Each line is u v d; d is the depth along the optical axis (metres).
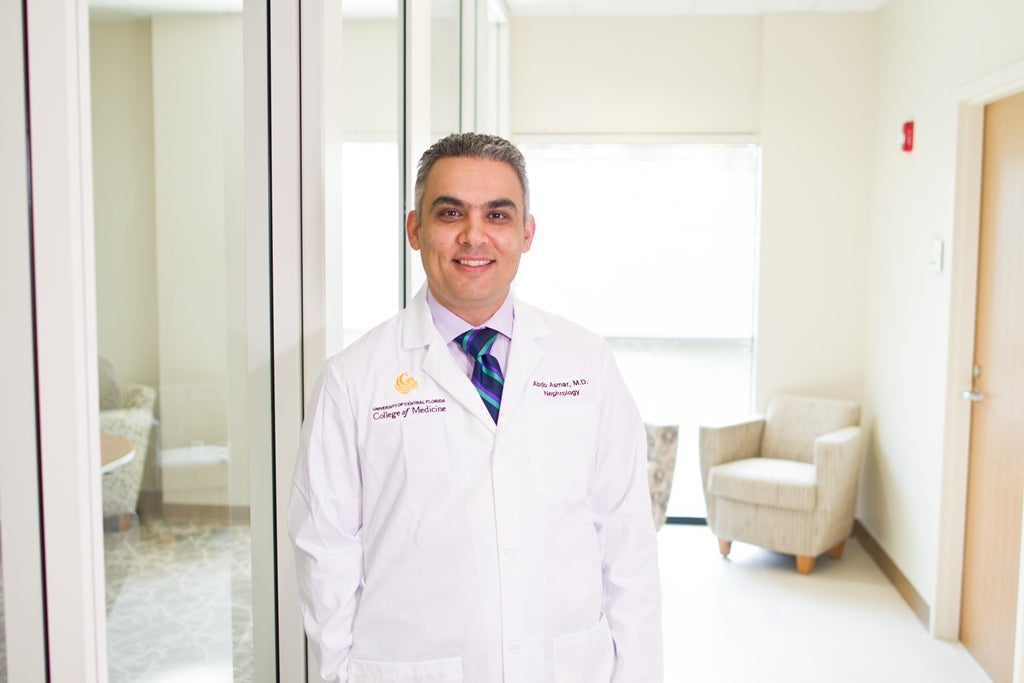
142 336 1.17
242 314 1.44
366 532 1.31
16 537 0.92
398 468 1.28
